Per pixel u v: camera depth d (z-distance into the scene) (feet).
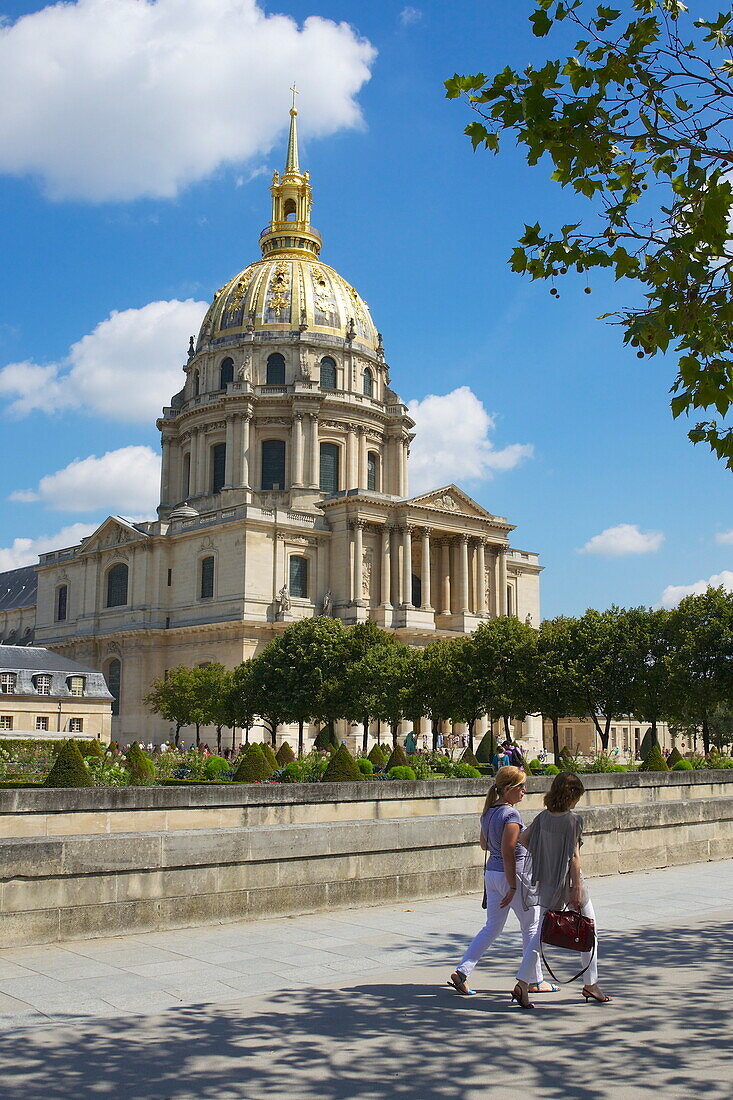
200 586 410.93
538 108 48.65
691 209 53.11
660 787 125.90
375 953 56.49
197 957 55.26
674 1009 43.55
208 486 469.16
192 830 65.62
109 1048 37.76
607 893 81.25
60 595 482.28
